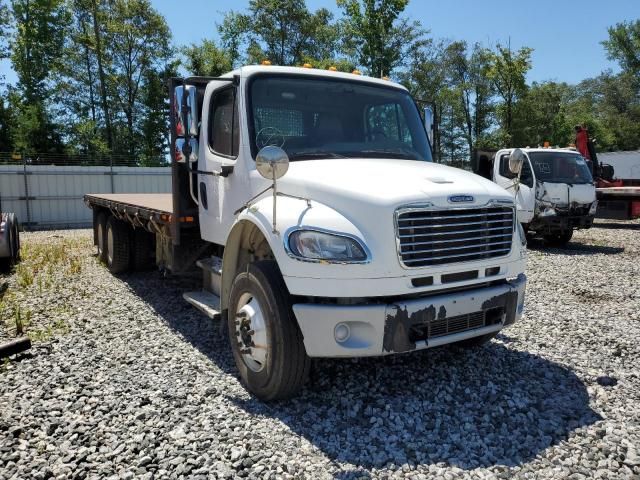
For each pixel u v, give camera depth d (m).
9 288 8.27
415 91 44.19
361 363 4.79
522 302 4.34
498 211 4.14
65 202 22.03
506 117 41.16
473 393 4.18
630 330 5.84
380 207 3.64
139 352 5.24
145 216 7.04
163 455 3.29
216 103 5.44
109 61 44.03
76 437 3.53
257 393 4.09
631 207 16.67
